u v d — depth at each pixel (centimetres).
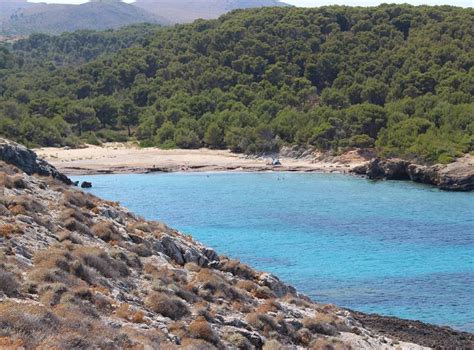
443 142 14788
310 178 14412
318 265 6800
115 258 3306
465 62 19750
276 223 9181
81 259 2969
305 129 17325
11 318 1911
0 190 3672
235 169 15700
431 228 8875
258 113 19375
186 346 2431
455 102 17362
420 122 15888
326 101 19438
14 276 2419
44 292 2388
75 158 16388
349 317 4216
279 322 3275
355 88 19738
